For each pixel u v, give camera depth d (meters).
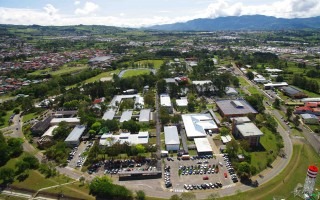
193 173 170.75
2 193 155.75
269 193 149.50
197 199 146.00
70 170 178.88
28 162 179.12
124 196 146.62
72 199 148.50
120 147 192.62
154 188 157.25
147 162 185.75
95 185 151.62
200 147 199.25
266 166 177.88
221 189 154.62
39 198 150.62
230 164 179.38
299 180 161.12
